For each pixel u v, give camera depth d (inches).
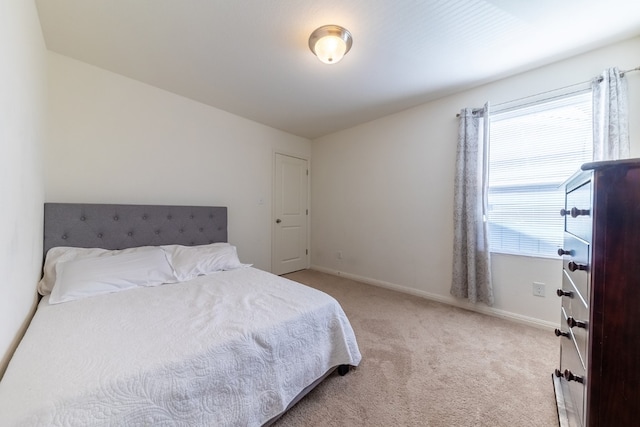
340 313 62.0
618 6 58.8
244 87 99.6
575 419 40.4
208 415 38.6
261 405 44.8
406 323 88.4
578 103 79.6
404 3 58.6
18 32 45.4
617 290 26.7
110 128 89.3
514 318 91.0
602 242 27.4
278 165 148.9
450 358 67.7
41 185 69.3
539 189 87.2
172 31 68.6
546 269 85.5
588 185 32.7
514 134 91.8
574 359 40.4
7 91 39.3
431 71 88.2
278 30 68.1
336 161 154.1
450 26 66.2
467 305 102.0
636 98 70.1
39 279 68.0
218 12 61.7
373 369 63.1
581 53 78.0
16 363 35.5
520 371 62.2
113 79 89.4
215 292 67.3
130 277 70.6
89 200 85.4
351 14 62.2
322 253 162.4
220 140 120.6
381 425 46.8
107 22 65.2
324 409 50.6
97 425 29.6
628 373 26.3
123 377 33.6
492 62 82.6
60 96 79.8
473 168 98.3
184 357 38.4
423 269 116.5
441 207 110.6
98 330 45.8
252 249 136.1
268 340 47.2
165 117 102.3
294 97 108.2
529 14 61.7
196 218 107.3
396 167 126.0
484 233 95.4
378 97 108.3
